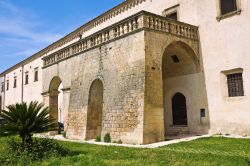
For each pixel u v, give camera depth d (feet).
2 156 33.68
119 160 31.83
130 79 52.60
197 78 62.54
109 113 55.72
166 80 70.44
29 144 37.68
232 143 43.21
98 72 61.82
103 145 47.83
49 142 39.73
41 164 30.83
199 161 29.81
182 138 54.44
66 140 61.31
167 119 69.56
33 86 134.31
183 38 59.11
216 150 37.27
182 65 65.21
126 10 84.17
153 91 50.57
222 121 57.11
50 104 84.23
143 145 45.96
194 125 62.64
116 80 55.88
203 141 47.01
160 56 53.26
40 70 128.88
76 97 68.44
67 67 75.61
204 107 60.70
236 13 55.83
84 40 68.69
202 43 61.93
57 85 86.17
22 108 39.14
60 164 30.45
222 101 57.41
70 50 75.36
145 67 50.19
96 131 63.87
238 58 55.06
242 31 54.70
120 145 47.21
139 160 31.42
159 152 36.42
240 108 54.19
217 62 58.75
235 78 56.24
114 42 58.13
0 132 37.27
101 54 61.67
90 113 63.52
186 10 65.98
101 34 62.75
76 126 66.08
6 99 171.12
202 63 61.57
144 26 51.78
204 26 61.82
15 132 37.70
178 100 67.97
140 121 48.52
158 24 54.70
